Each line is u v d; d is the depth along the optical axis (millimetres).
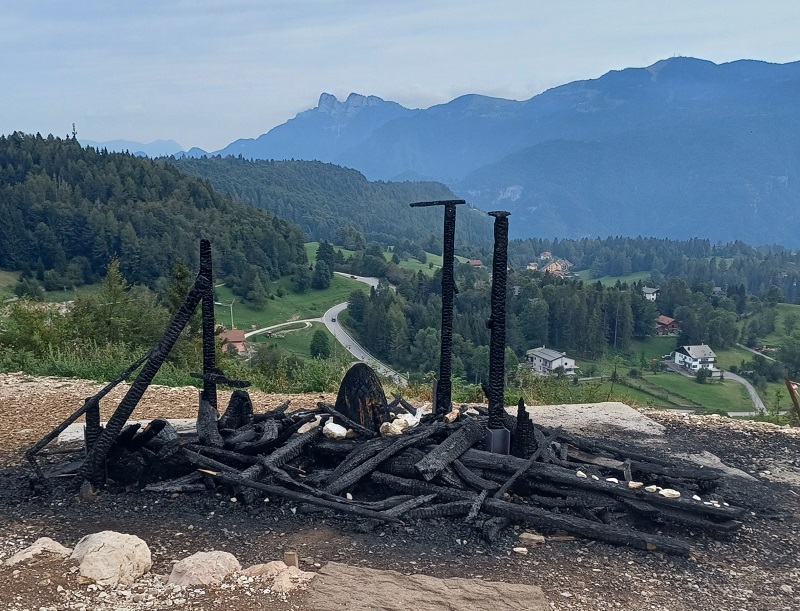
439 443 7371
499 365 7305
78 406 11172
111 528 6211
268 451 7414
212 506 6703
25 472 7738
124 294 19891
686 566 5727
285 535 6090
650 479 7336
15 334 16312
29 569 4930
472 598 4824
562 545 6000
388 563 5543
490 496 6676
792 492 7844
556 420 10945
